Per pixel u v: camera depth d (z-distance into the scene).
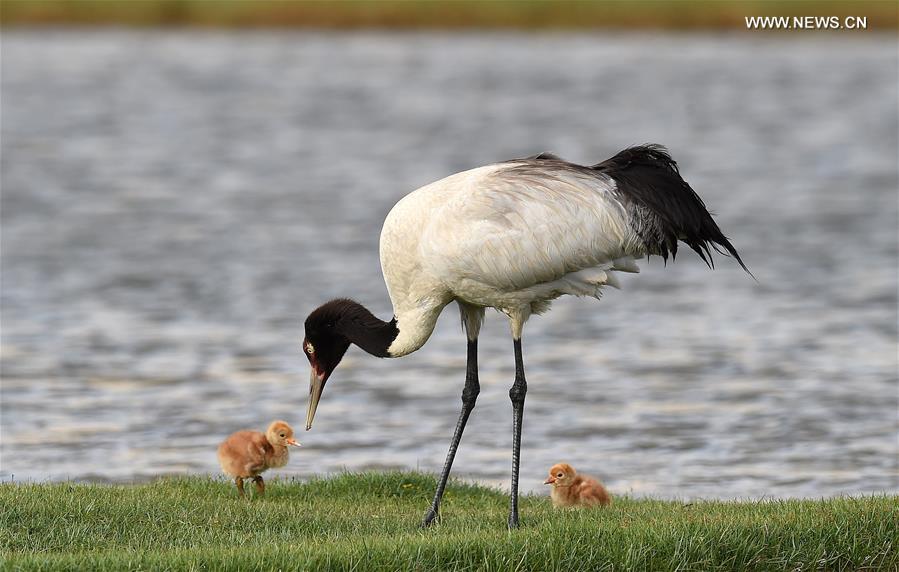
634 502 11.76
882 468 14.55
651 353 21.41
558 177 10.52
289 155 42.88
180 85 56.16
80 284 26.20
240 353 21.05
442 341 22.66
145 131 47.03
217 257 28.91
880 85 56.22
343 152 43.25
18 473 13.95
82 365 19.98
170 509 10.16
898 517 9.38
